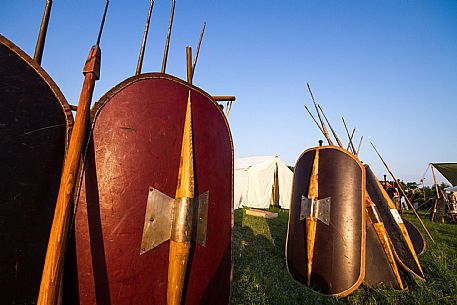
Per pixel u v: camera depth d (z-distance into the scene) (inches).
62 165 42.4
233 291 90.1
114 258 42.9
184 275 47.0
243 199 498.0
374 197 122.5
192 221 49.9
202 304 52.7
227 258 61.5
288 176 569.6
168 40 77.2
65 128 43.7
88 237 41.9
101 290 41.8
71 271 40.9
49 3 54.3
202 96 61.4
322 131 139.8
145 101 50.6
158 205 47.6
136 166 46.7
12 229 36.3
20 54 40.4
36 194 38.9
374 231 110.2
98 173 43.9
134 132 47.9
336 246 102.7
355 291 100.0
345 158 112.4
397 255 108.1
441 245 179.3
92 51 44.3
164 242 47.2
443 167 401.4
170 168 50.3
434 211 394.9
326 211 108.7
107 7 49.3
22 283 36.6
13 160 37.3
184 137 53.3
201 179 55.1
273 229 240.8
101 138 45.1
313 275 106.6
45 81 42.6
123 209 44.4
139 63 68.5
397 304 87.7
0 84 37.8
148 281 45.0
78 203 41.9
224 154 64.0
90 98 42.2
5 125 37.2
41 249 38.7
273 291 91.5
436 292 95.2
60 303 36.5
